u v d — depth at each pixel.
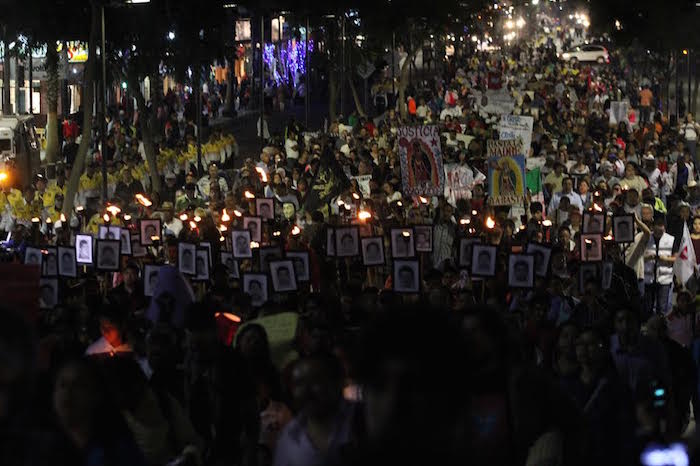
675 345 16.02
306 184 37.16
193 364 12.16
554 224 32.31
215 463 11.80
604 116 69.75
